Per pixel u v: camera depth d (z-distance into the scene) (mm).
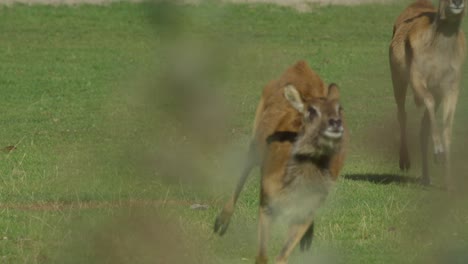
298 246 17328
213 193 21125
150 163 24125
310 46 44469
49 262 16266
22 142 26594
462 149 26406
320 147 15414
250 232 18047
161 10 47312
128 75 37531
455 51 22656
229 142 27281
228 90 35125
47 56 41844
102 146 26156
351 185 21969
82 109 31875
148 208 19125
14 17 50594
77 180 21984
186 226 18094
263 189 15727
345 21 50688
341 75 38250
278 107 16891
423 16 23469
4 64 39938
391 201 20266
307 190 15641
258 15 50750
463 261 16688
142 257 16594
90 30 48094
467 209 19828
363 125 29547
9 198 20234
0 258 16219
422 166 22734
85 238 17359
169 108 31969
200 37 44469
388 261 16469
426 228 18375
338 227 18359
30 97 33750
